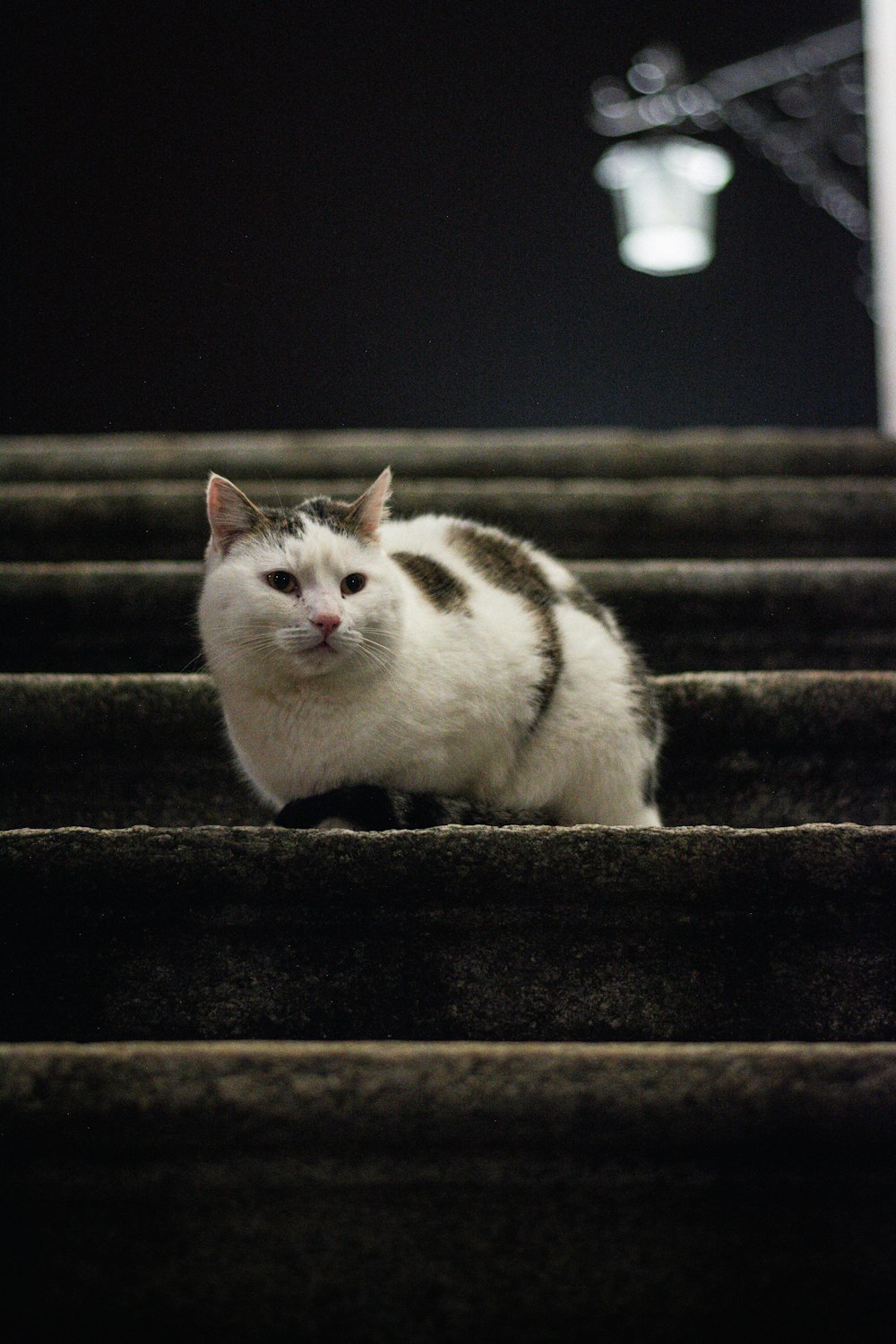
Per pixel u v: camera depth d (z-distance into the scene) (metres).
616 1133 1.54
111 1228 1.51
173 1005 1.89
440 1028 1.89
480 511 3.84
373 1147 1.54
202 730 2.64
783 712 2.66
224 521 2.23
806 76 7.38
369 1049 1.56
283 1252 1.51
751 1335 1.52
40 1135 1.51
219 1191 1.52
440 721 2.17
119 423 4.79
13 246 4.62
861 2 7.25
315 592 2.10
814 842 1.92
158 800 2.65
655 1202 1.54
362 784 2.17
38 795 2.64
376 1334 1.50
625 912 1.92
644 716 2.40
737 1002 1.90
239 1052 1.55
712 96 7.42
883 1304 1.53
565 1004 1.90
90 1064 1.53
